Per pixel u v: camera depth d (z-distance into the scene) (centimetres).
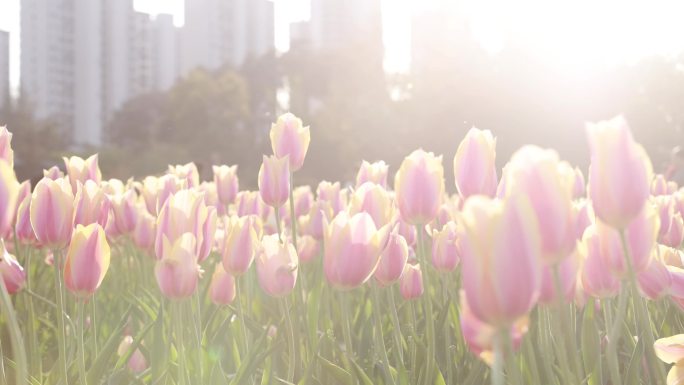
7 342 239
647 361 184
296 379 194
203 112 7625
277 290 181
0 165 125
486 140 173
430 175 182
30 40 11038
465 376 213
